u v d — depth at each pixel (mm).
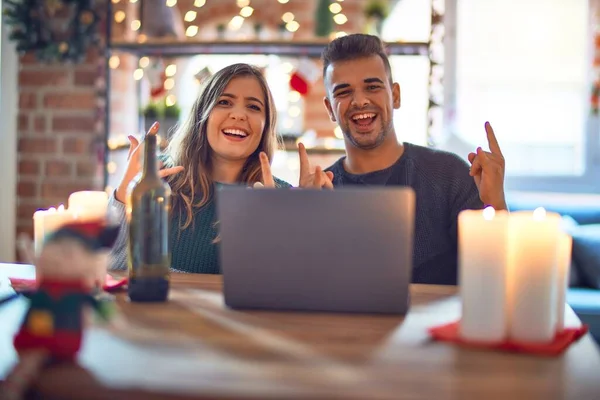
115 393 773
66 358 868
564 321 1105
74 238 885
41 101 3400
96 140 3375
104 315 910
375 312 1144
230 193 1154
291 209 1139
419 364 873
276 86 3812
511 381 812
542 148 3791
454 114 3805
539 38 3766
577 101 3758
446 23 3805
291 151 3426
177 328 1039
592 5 3680
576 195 3529
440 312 1170
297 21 3914
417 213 2113
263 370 839
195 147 1971
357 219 1123
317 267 1145
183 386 779
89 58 3365
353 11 3766
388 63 2230
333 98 2195
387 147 2203
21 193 3430
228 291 1177
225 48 3473
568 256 1033
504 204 1750
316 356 901
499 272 951
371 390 772
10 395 744
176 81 3891
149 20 3469
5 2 3258
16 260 3469
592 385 801
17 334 869
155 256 1224
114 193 1641
